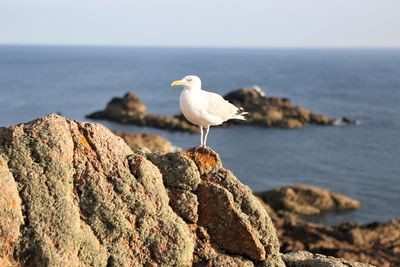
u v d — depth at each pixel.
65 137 10.28
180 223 10.54
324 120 84.94
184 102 11.62
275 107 85.25
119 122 82.19
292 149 65.94
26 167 9.85
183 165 11.14
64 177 9.97
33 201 9.56
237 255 10.88
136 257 9.98
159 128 78.06
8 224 9.20
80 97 117.06
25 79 162.50
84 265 9.48
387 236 30.42
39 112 92.25
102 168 10.41
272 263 10.95
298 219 37.75
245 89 89.19
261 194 42.16
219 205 10.91
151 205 10.41
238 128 79.12
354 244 29.36
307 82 172.00
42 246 9.16
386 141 72.00
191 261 10.49
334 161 59.59
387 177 52.81
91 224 9.89
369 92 140.38
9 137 10.07
